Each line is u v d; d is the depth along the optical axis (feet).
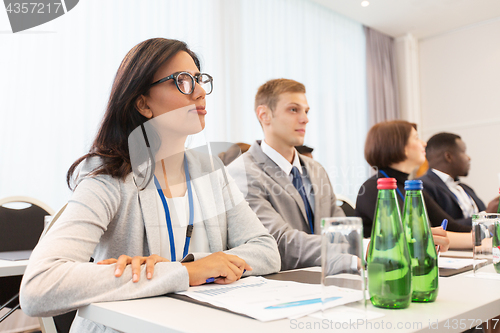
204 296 2.29
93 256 3.25
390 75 16.14
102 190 2.96
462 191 7.88
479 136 15.07
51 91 7.86
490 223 2.99
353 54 15.07
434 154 7.94
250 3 11.93
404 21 15.19
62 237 2.58
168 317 1.90
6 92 7.34
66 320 3.99
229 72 11.12
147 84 3.12
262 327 1.71
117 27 8.97
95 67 8.52
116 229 3.08
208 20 10.77
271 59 12.38
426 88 16.55
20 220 6.20
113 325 2.05
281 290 2.45
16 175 7.41
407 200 2.26
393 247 2.00
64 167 7.91
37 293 2.23
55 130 7.86
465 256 4.24
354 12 14.48
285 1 12.97
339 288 1.78
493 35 14.96
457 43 15.81
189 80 3.11
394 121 6.82
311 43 13.60
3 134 7.30
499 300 2.21
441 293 2.36
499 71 14.75
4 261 4.14
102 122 3.27
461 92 15.64
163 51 3.12
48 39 7.88
